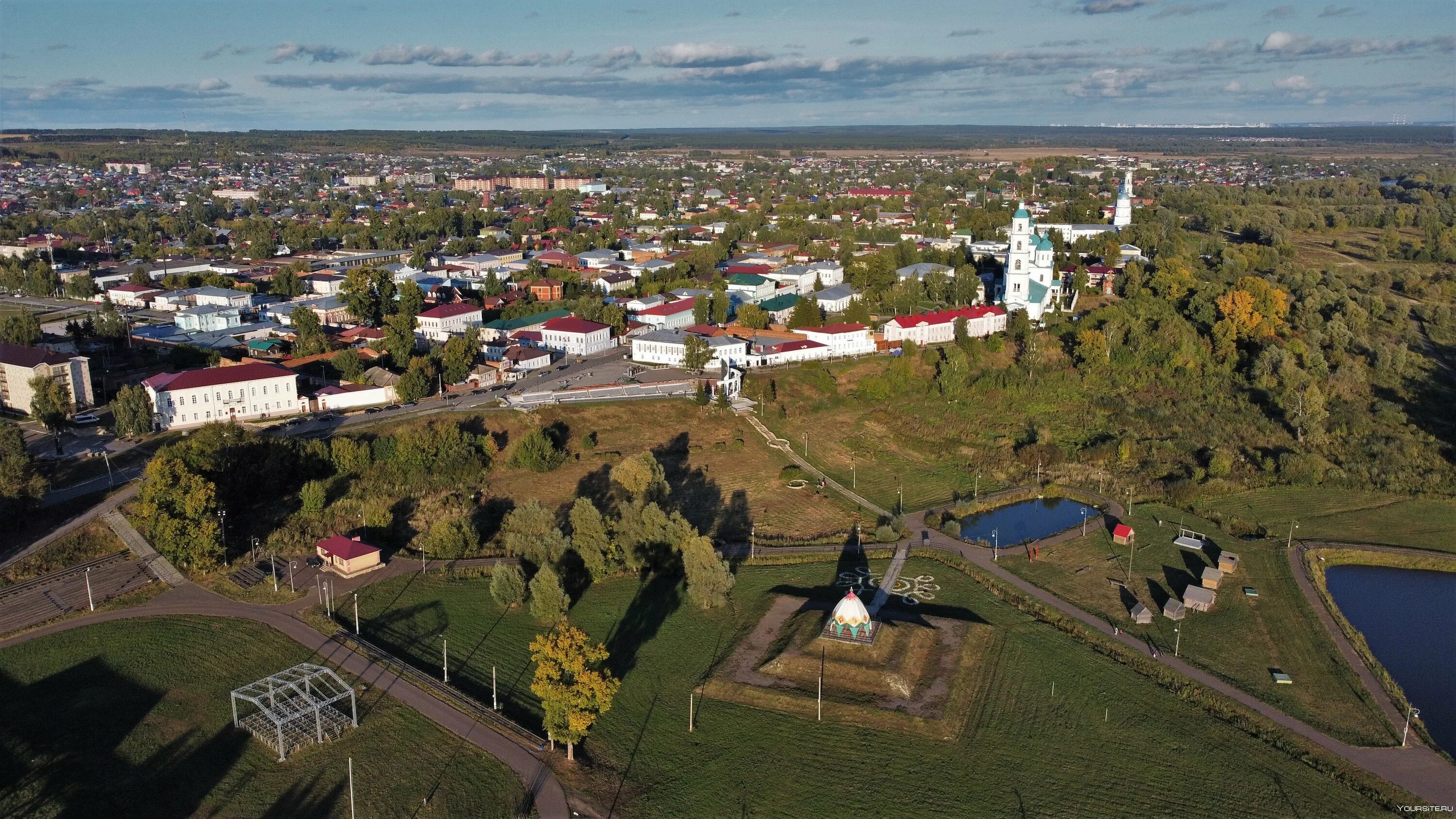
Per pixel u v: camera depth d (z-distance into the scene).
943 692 136.38
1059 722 131.12
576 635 122.12
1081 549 188.25
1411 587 178.25
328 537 181.12
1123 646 151.00
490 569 171.50
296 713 122.06
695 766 120.94
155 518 163.25
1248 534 197.00
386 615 154.25
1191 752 125.38
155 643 143.75
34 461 192.50
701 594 159.12
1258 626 158.25
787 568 178.38
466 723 126.44
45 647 141.88
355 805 110.94
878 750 124.62
